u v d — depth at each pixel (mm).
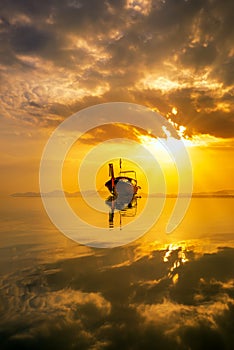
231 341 4578
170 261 9562
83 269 8562
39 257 10117
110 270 8445
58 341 4598
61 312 5586
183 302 6051
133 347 4441
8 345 4473
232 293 6562
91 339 4652
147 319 5297
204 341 4582
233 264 9156
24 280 7473
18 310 5656
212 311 5609
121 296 6395
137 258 9992
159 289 6848
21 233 15891
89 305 5906
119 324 5125
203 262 9406
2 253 10797
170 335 4746
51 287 6965
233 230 16984
